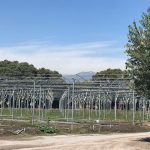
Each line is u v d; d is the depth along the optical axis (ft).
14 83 187.21
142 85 99.55
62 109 211.82
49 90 197.36
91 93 209.05
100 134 135.33
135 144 99.35
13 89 193.57
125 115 216.95
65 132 136.15
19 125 143.02
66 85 174.29
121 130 148.77
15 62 392.47
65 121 172.65
